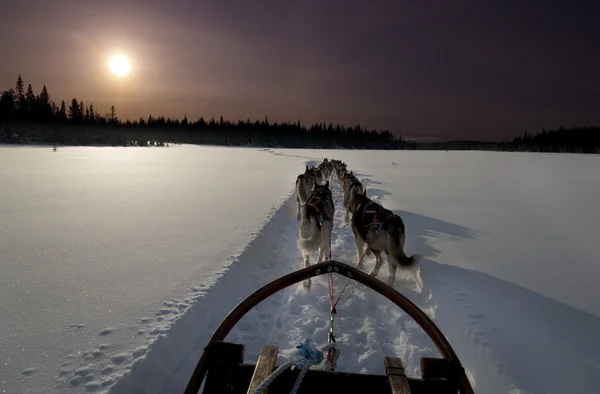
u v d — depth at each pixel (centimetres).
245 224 734
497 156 4041
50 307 370
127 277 450
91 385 257
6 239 610
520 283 447
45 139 7144
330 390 192
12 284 426
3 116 7619
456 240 635
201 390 280
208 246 581
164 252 550
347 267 265
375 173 1933
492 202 1020
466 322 354
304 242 498
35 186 1233
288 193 1192
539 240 636
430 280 465
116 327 332
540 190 1262
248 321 393
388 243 454
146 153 4366
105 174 1680
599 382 271
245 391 194
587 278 462
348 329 387
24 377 264
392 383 178
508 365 290
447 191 1227
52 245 579
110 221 749
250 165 2547
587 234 676
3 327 331
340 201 1195
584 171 2053
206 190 1228
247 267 524
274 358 195
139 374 275
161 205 937
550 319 361
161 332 323
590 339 326
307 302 443
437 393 192
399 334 376
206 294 402
